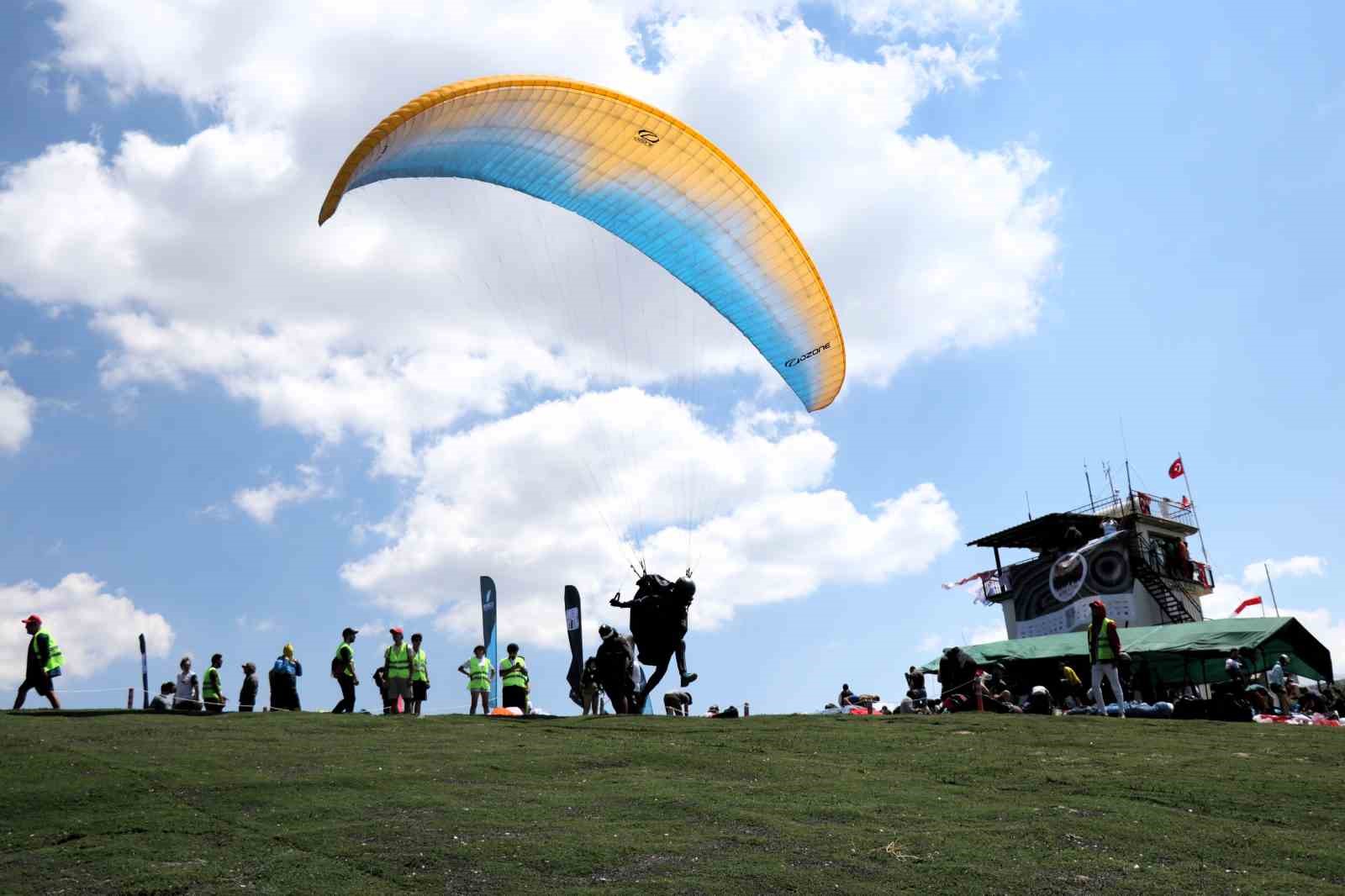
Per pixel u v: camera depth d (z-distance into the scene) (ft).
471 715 70.28
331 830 36.86
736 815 39.63
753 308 98.48
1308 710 104.94
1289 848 36.83
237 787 42.75
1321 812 41.73
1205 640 110.32
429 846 35.01
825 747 55.62
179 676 86.43
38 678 76.18
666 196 91.91
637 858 34.22
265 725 62.44
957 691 89.56
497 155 88.12
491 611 105.91
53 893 31.14
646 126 85.20
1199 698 81.10
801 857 34.71
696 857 34.45
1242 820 40.78
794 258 91.81
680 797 42.37
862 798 43.47
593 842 35.70
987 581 175.32
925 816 40.45
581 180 92.48
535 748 53.93
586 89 81.30
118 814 39.01
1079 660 123.85
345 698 86.07
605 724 64.39
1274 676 108.68
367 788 43.19
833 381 98.84
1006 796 44.42
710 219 92.43
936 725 64.34
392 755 51.21
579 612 98.22
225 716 67.41
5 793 41.55
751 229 91.50
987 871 33.78
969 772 49.19
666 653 76.38
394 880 32.01
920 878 33.12
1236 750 55.62
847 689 104.73
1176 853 36.14
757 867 33.47
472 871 32.83
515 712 78.33
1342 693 115.44
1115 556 160.76
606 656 76.69
